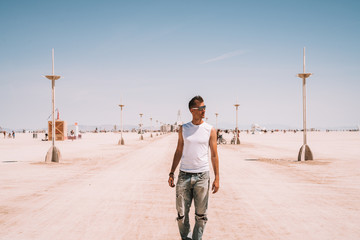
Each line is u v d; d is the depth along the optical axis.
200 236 3.51
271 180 9.43
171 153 20.08
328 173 10.92
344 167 12.62
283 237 4.35
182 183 3.42
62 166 13.10
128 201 6.60
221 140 32.91
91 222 5.07
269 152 20.91
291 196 7.15
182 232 3.58
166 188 8.12
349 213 5.66
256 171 11.47
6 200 6.68
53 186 8.39
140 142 36.66
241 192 7.61
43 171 11.49
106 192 7.58
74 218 5.30
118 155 18.61
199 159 3.38
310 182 9.08
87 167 12.76
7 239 4.27
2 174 10.72
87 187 8.25
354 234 4.49
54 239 4.27
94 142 38.00
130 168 12.43
